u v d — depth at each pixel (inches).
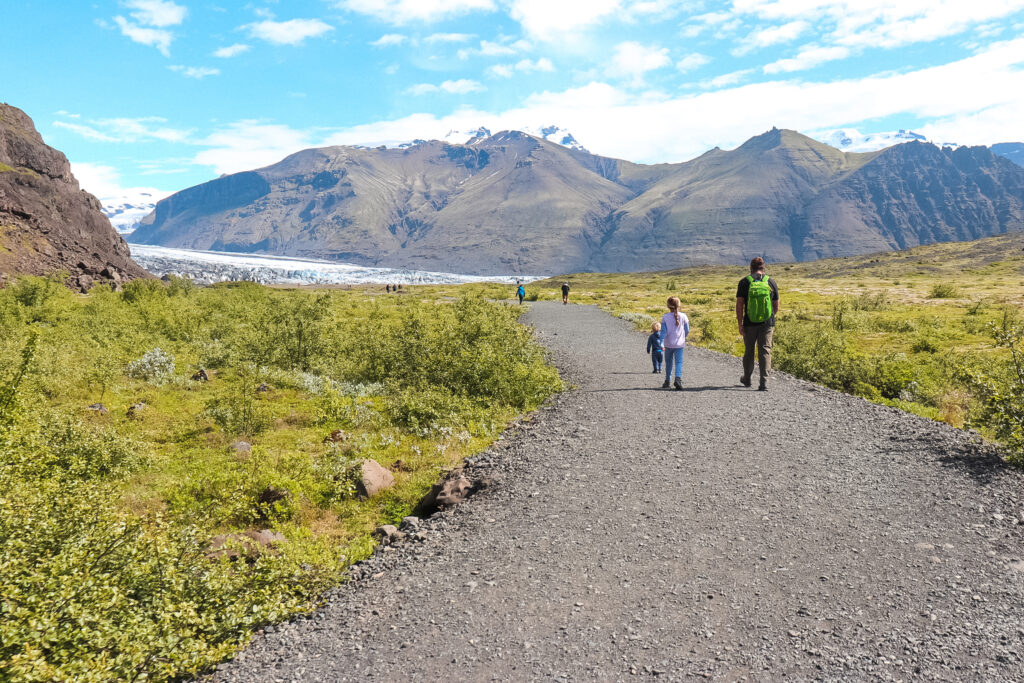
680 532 194.7
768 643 135.4
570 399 414.3
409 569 192.2
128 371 563.2
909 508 203.5
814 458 258.5
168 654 141.3
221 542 217.5
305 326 685.9
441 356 532.4
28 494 185.8
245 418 415.2
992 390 290.5
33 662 118.5
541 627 148.9
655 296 2314.2
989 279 3570.4
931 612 143.5
